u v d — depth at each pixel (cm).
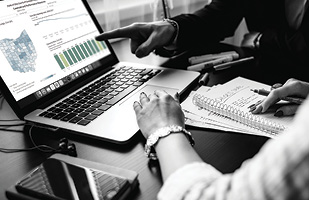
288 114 61
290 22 109
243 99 68
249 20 118
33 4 75
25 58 69
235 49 98
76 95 73
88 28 87
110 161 53
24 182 46
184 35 93
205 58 90
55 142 59
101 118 63
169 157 45
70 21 82
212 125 60
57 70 74
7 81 64
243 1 111
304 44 94
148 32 87
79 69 80
